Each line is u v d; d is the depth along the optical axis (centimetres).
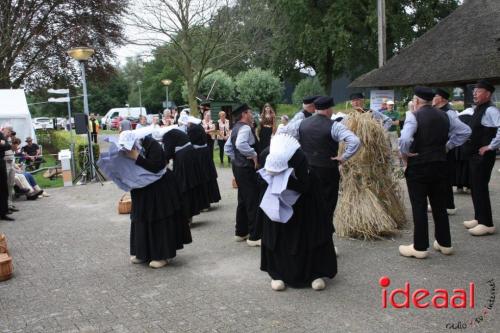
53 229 738
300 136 532
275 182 412
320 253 439
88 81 2730
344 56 2564
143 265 536
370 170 605
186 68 2069
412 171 499
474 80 1248
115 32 2556
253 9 2161
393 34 2580
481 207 580
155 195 511
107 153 496
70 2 2455
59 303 441
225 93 2773
